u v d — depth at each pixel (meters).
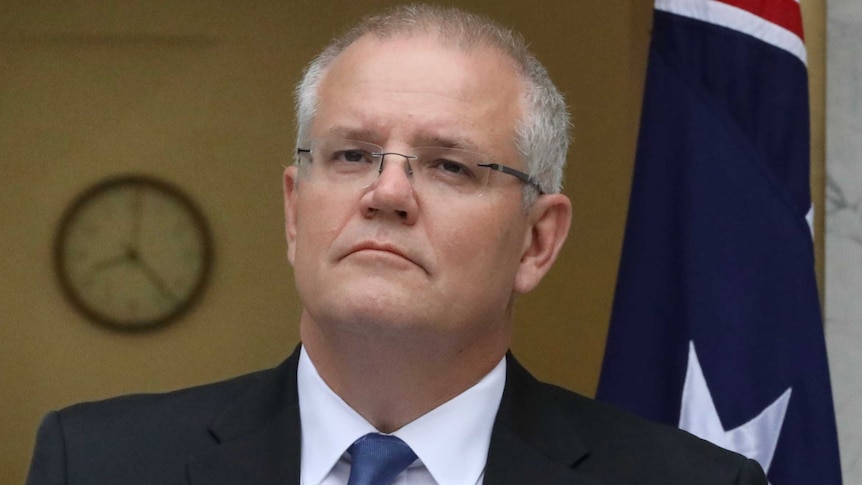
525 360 13.92
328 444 5.51
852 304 10.12
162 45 15.07
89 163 15.07
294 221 5.98
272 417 5.70
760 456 8.04
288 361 5.95
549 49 14.05
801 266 8.20
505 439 5.66
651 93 8.67
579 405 6.10
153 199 15.01
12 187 15.01
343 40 5.85
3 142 15.02
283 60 14.99
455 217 5.27
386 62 5.48
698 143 8.42
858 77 10.22
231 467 5.48
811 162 8.84
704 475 5.70
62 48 15.12
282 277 14.94
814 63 8.97
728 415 8.09
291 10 14.97
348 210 5.27
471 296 5.31
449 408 5.58
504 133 5.52
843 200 10.18
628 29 13.95
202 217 14.98
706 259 8.27
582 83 13.98
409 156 5.29
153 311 14.95
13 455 14.74
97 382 14.88
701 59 8.57
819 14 9.04
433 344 5.30
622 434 5.89
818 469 8.00
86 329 14.96
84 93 15.10
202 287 14.95
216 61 15.04
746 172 8.31
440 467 5.49
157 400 5.92
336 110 5.45
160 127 15.03
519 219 5.61
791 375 8.10
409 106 5.35
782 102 8.42
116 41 15.07
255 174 14.98
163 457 5.53
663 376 8.45
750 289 8.19
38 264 14.99
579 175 13.93
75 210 15.01
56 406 14.86
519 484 5.54
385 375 5.39
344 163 5.39
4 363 14.86
